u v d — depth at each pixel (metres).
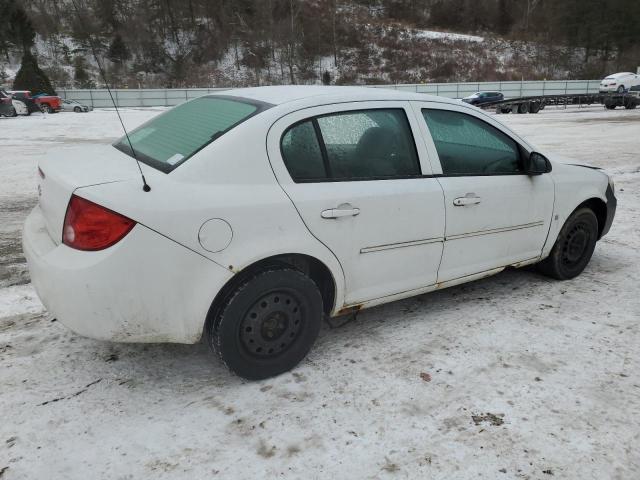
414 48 64.88
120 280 2.52
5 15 52.44
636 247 5.59
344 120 3.19
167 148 2.99
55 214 2.73
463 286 4.44
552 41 68.12
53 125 23.17
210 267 2.68
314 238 2.98
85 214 2.51
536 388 2.96
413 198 3.34
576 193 4.38
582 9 66.06
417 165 3.44
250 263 2.78
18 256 5.29
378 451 2.48
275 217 2.83
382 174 3.29
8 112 28.97
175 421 2.68
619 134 18.05
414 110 3.50
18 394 2.88
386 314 3.89
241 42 64.25
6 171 10.55
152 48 59.19
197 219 2.62
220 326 2.79
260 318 2.91
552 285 4.46
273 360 3.02
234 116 3.04
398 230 3.31
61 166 2.94
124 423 2.66
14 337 3.53
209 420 2.69
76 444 2.51
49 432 2.59
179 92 45.38
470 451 2.48
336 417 2.71
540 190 4.08
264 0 64.62
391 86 45.22
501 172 3.90
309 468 2.38
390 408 2.79
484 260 3.87
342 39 64.50
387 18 77.06
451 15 77.31
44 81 41.94
